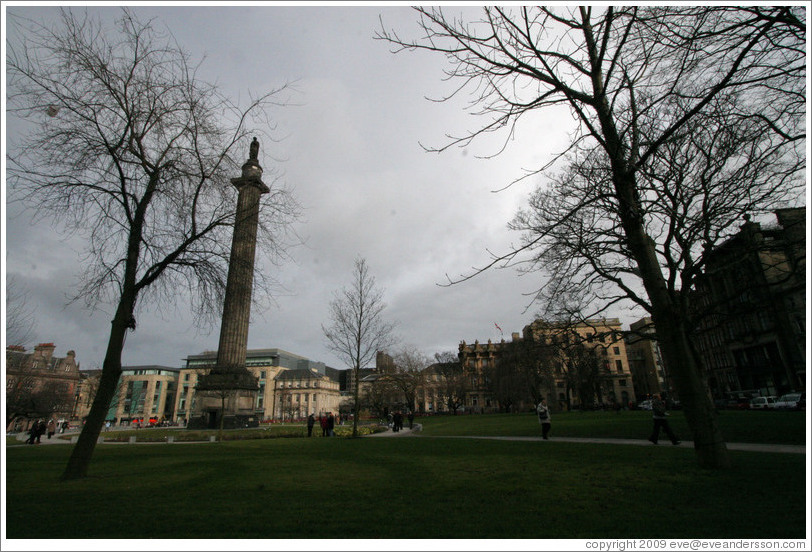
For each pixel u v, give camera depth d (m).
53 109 11.63
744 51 5.92
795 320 43.44
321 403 120.75
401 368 85.06
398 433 35.34
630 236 10.63
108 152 12.23
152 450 19.61
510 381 71.44
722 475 8.90
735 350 53.25
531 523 6.05
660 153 12.06
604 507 6.86
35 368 76.19
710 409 10.07
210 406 44.16
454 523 6.08
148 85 12.68
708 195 11.95
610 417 35.38
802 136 7.78
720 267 15.42
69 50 11.57
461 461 12.79
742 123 10.34
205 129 13.25
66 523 6.22
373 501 7.51
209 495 8.16
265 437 31.50
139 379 117.62
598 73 9.32
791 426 18.25
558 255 13.46
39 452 20.09
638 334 15.11
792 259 14.03
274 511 6.84
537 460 12.48
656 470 9.88
